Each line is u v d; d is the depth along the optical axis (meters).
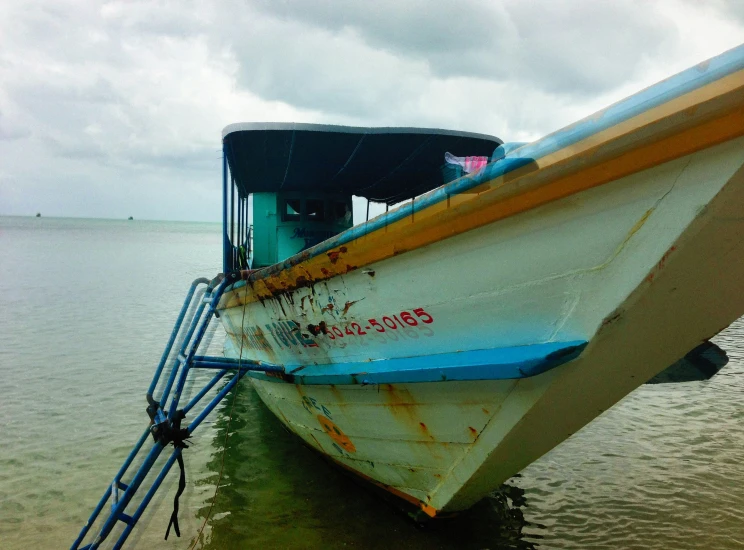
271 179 8.31
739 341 14.70
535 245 3.25
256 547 5.30
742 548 5.20
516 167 3.07
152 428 5.11
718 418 8.82
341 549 5.21
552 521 5.73
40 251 54.72
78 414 9.32
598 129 2.73
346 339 4.87
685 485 6.52
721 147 2.41
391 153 7.08
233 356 8.94
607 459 7.30
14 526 5.76
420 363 4.12
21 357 13.38
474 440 4.12
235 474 6.96
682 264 2.78
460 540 5.35
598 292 3.05
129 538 5.52
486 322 3.71
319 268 4.60
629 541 5.35
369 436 5.10
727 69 2.29
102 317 19.36
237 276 6.10
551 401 3.54
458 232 3.50
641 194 2.73
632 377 3.66
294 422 6.76
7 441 8.09
